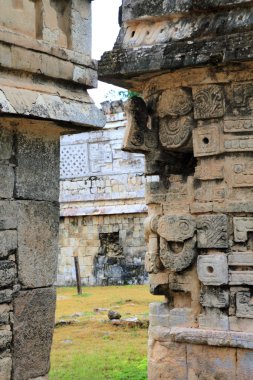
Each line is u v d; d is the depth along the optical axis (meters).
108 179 20.42
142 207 19.69
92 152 20.72
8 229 4.54
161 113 6.99
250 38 6.17
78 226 20.89
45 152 4.87
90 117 4.90
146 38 6.84
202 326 6.67
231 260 6.51
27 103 4.41
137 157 19.94
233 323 6.50
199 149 6.70
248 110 6.47
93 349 9.87
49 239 4.87
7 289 4.53
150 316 7.07
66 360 9.13
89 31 5.05
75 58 4.88
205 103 6.65
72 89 4.93
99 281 20.41
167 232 6.84
